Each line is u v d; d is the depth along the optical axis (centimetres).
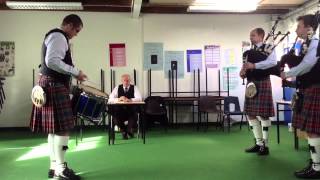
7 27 662
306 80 296
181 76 703
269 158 379
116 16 687
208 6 638
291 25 677
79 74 290
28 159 394
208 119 702
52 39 278
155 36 697
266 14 713
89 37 680
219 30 710
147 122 625
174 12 693
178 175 315
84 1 634
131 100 499
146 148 450
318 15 307
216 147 450
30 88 668
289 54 329
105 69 686
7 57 664
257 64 372
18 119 667
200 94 706
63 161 302
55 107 284
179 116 698
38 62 669
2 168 351
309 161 335
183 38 703
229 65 712
